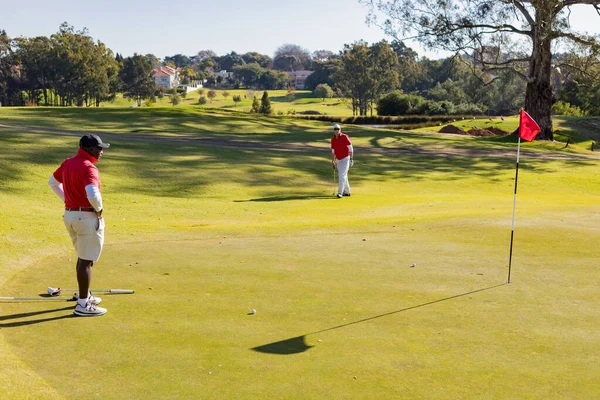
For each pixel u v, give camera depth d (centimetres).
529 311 582
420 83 14300
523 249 870
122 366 439
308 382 413
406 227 1048
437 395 395
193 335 508
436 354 468
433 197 1705
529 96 4225
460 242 920
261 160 2341
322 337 506
